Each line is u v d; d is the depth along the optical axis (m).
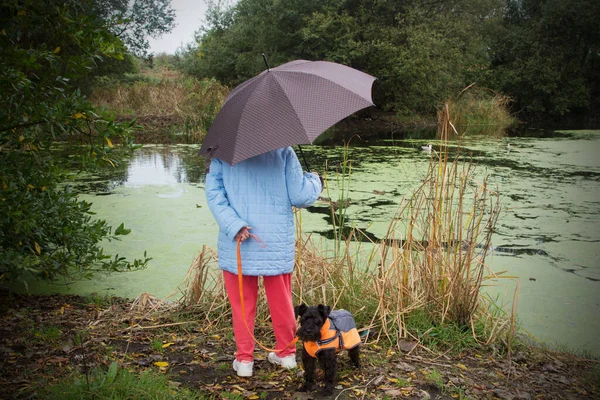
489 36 32.31
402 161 13.50
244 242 3.19
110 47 4.44
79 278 5.57
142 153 15.25
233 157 2.88
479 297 4.63
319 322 3.01
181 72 32.06
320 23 23.97
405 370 3.51
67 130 4.36
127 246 6.65
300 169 3.28
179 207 8.65
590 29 30.36
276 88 3.05
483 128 24.81
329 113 2.99
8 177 4.13
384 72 24.08
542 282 5.55
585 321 4.63
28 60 4.09
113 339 3.95
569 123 29.09
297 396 3.11
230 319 4.45
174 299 5.03
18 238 4.49
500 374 3.53
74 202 4.90
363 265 5.60
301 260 4.69
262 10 26.89
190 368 3.51
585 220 8.05
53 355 3.58
